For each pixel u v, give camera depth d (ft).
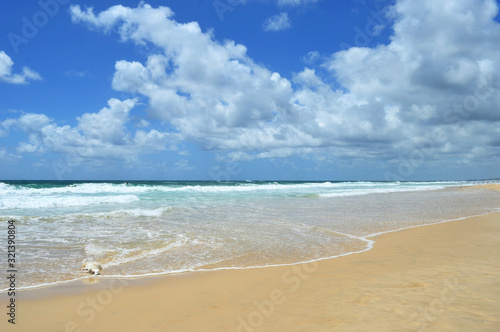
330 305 14.30
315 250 27.76
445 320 12.12
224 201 72.59
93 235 32.65
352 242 30.94
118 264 23.09
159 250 27.32
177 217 45.96
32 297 16.49
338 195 95.25
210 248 28.30
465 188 158.20
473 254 23.88
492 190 135.54
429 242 29.35
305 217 47.37
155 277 20.10
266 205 64.39
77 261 23.62
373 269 20.47
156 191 102.94
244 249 28.07
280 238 32.73
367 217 47.78
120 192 94.89
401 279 17.78
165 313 14.23
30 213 47.32
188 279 19.61
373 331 11.43
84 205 61.31
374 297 15.02
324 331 11.63
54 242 29.37
